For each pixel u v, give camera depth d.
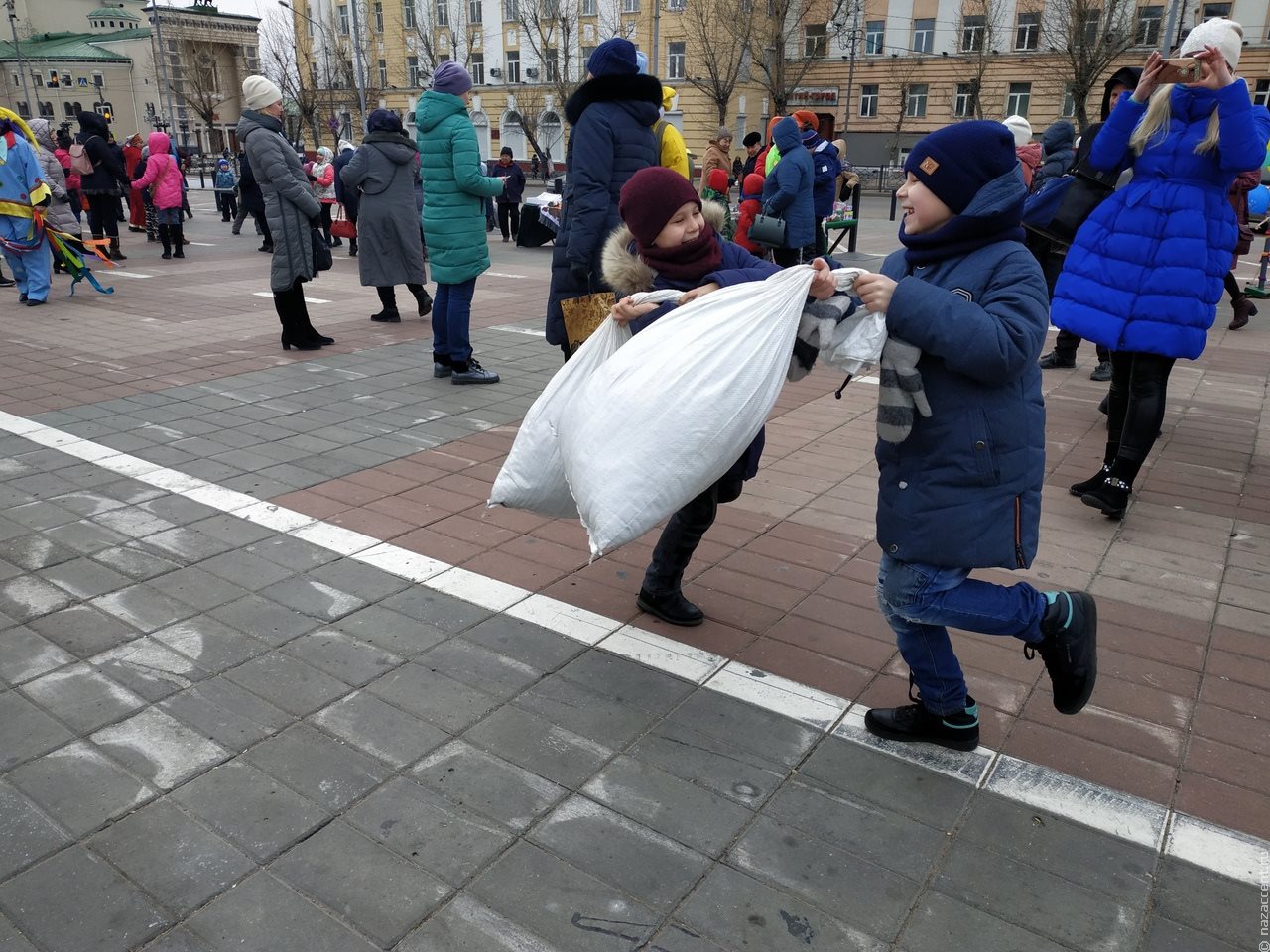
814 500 4.55
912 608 2.33
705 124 43.25
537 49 44.19
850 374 2.16
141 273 12.38
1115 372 4.47
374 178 8.33
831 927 2.02
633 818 2.35
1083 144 5.06
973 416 2.14
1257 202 8.56
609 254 2.79
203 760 2.54
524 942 1.97
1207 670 3.05
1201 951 1.97
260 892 2.09
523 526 4.18
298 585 3.56
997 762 2.59
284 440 5.31
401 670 3.00
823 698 2.89
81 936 1.96
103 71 67.81
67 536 3.95
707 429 2.34
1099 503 4.17
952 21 40.84
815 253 9.98
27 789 2.40
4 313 9.30
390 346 7.91
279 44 53.12
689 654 3.14
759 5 39.72
